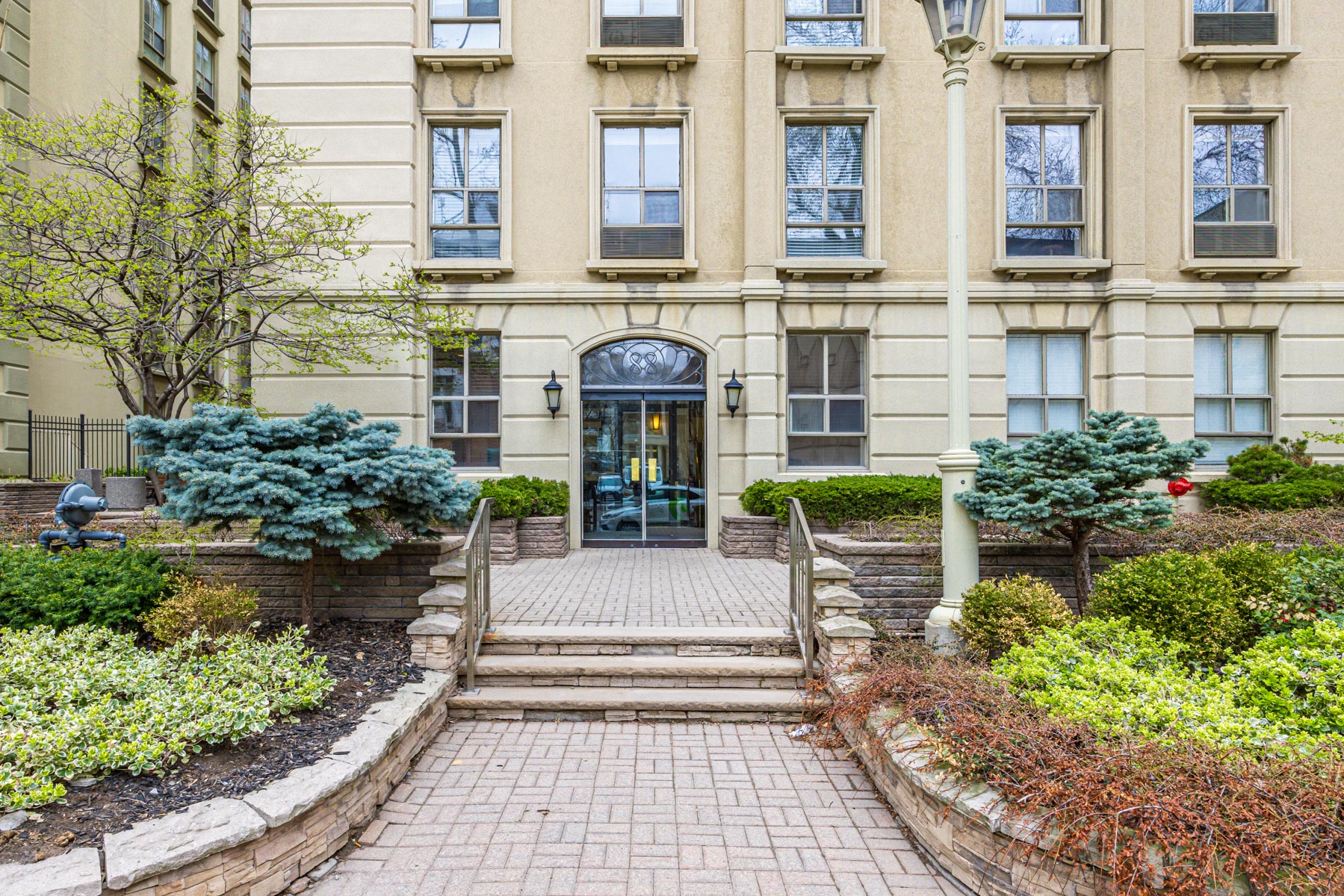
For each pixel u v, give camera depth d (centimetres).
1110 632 427
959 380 541
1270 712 328
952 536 532
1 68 1177
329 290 979
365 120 998
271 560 568
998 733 306
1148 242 1025
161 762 302
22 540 734
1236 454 1034
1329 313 1016
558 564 883
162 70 1579
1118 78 1003
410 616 564
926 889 298
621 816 356
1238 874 241
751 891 296
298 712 384
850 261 1009
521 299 1017
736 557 936
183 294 927
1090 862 258
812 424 1048
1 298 845
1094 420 578
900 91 1030
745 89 1021
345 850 321
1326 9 1027
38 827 260
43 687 349
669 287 1019
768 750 436
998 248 1025
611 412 1048
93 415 1438
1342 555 479
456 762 415
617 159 1049
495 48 1030
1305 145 1027
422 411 1020
